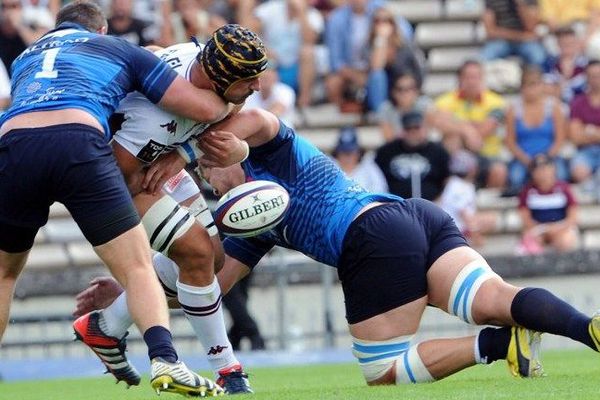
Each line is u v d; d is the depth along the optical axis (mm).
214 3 50812
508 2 53250
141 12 48656
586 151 50906
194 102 18781
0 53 47094
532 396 17188
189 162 19781
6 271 19047
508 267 45438
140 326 17891
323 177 20578
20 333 42750
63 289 44406
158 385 17547
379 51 50938
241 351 39281
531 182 47281
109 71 18406
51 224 48094
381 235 19844
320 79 51812
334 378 28438
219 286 20734
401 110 49406
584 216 50344
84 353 43375
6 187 17938
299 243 20781
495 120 49625
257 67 18922
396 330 19969
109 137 18609
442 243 20078
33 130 17812
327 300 42812
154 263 21078
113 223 17812
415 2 57281
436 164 45625
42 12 48875
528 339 19125
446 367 19531
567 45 52875
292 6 51281
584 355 33875
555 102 49844
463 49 56188
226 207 19984
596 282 45781
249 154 20609
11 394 27656
